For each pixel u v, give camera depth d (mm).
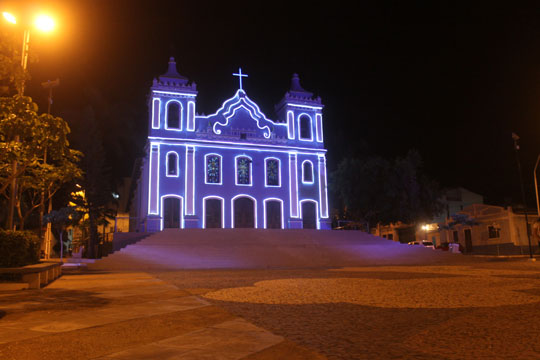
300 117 39562
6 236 12859
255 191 36594
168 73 36750
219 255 25609
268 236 30156
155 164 34250
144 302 9141
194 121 36094
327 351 4938
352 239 31719
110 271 21609
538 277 14125
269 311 7812
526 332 5738
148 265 23500
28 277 12383
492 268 19422
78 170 16938
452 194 51906
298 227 36938
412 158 42781
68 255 47250
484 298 9039
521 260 28312
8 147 11047
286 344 5285
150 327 6391
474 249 44750
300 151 38562
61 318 7199
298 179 38031
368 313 7461
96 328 6348
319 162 38906
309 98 40094
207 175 35719
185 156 35156
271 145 37656
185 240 27781
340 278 14641
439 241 49938
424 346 5105
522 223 40750
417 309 7805
